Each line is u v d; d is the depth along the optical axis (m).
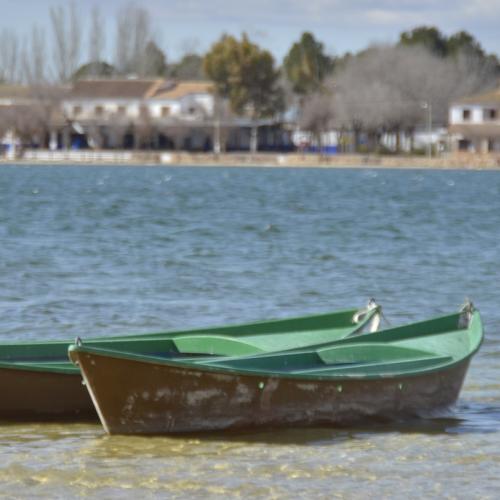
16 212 94.62
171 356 26.98
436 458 22.45
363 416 24.67
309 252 63.25
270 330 28.73
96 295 44.97
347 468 21.75
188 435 23.39
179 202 113.62
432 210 104.94
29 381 24.86
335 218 92.12
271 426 23.86
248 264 56.75
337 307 43.22
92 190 136.12
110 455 22.42
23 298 43.81
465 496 20.20
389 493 20.36
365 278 51.38
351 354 25.88
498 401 27.27
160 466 21.75
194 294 45.78
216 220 88.31
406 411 25.22
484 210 105.75
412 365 25.52
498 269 55.22
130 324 38.59
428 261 58.94
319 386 24.05
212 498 20.08
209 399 23.33
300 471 21.53
